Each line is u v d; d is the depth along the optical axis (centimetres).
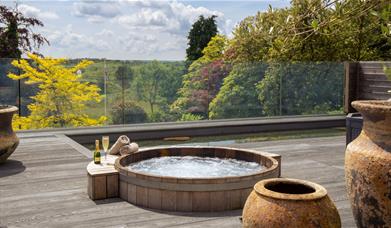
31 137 780
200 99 1055
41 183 462
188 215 362
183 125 957
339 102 1179
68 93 988
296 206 238
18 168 530
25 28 1861
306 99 1154
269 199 246
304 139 791
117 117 1004
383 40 1253
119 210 375
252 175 385
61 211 371
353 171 277
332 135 905
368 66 1106
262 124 991
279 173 491
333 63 1165
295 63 1135
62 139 758
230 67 1083
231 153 520
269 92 1120
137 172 389
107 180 407
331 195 421
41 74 962
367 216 272
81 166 543
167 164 493
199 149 534
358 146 278
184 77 1041
